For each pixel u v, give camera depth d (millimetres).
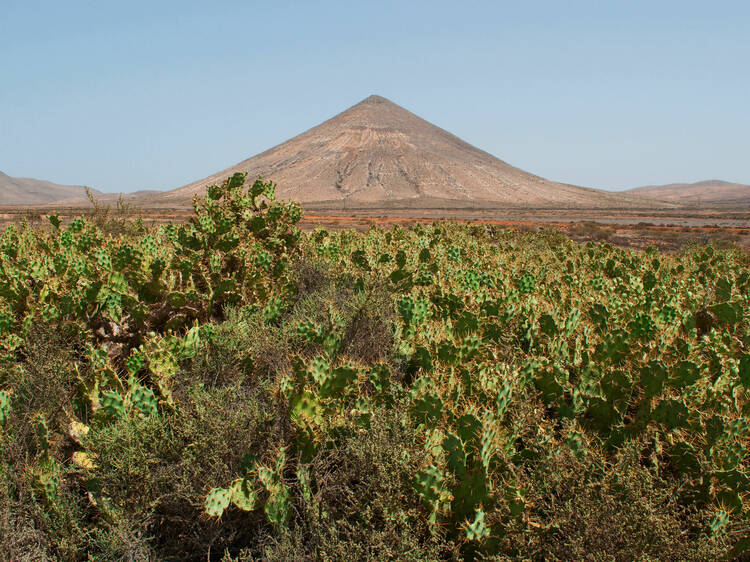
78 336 4977
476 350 4023
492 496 2832
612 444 3359
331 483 3135
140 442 3309
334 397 3467
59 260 5801
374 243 10711
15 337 4836
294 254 7699
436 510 2826
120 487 3156
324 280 7148
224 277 6090
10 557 2826
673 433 3240
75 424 3783
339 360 4105
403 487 2910
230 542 3061
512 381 3480
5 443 3422
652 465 3072
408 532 2676
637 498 2668
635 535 2551
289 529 3018
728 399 3457
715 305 5172
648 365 3367
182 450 3326
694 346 3965
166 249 6707
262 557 2889
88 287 5160
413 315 4789
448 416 3354
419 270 7645
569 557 2598
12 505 3078
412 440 3148
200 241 6184
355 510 2908
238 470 3254
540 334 4469
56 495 3170
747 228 57438
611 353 3926
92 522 3275
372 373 3689
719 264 9484
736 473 2846
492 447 2924
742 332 4980
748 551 2758
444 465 2945
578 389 3611
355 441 3160
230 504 3141
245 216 7406
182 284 5730
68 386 4199
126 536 2926
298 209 7816
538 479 2910
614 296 5684
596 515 2633
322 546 2736
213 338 4609
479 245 13086
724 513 2691
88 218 12648
